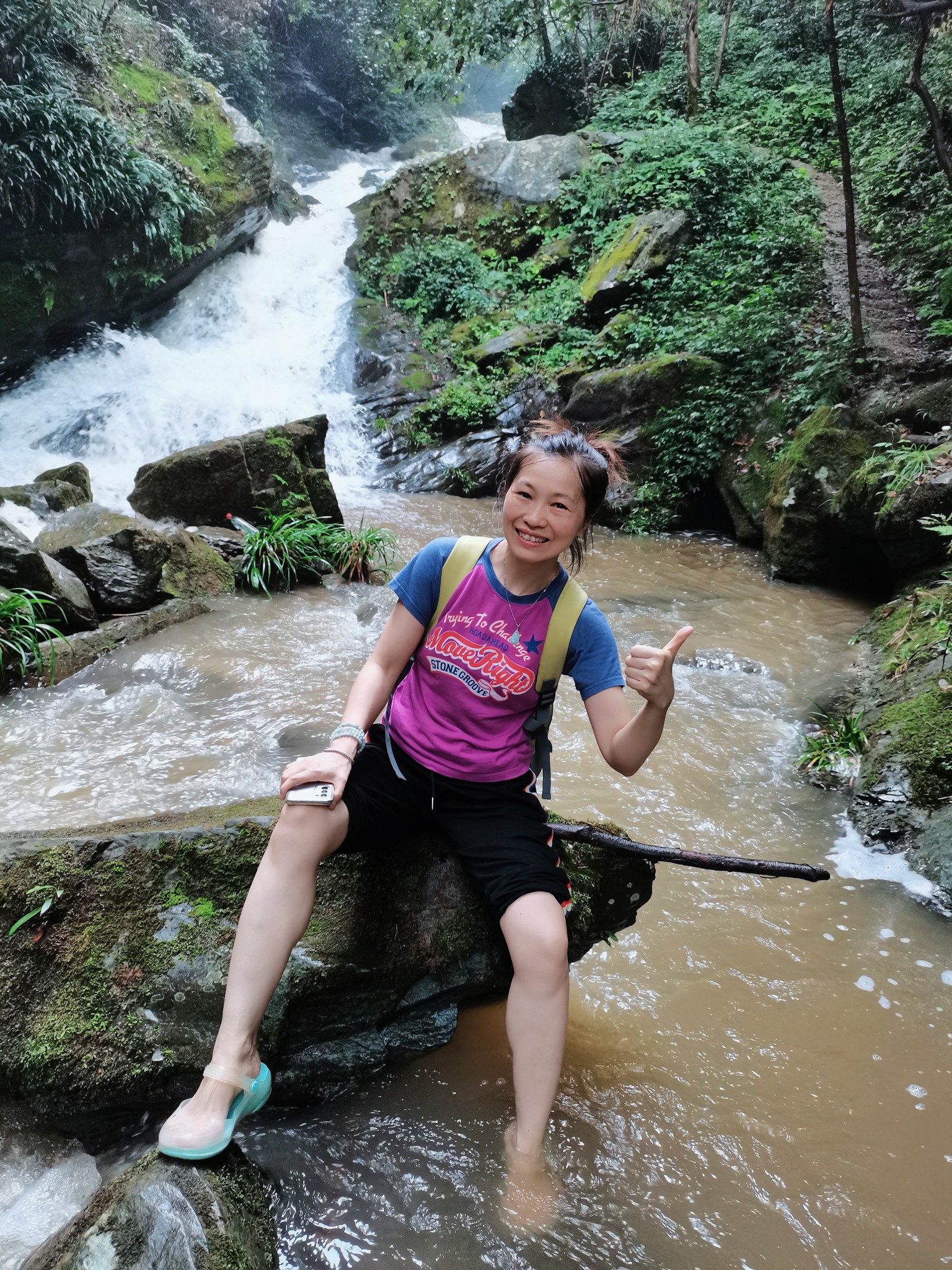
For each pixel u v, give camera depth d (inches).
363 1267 64.8
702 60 585.9
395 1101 81.0
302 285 500.7
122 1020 75.9
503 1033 90.6
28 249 389.4
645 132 518.0
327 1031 81.4
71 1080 73.6
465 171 530.9
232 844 85.0
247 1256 57.5
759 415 335.3
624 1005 100.7
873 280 387.9
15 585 188.2
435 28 514.0
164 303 470.6
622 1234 69.9
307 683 184.4
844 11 541.3
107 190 394.0
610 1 536.4
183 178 444.8
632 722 75.8
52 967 78.5
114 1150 75.2
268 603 227.0
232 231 486.0
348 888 84.7
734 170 454.3
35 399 390.0
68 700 172.6
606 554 308.7
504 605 77.9
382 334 468.1
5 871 82.4
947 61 451.5
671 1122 83.0
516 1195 70.6
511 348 430.6
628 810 144.7
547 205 511.2
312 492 269.7
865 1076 92.5
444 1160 74.5
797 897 125.3
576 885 91.0
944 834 133.2
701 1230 71.5
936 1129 85.8
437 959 84.9
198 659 190.2
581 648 79.4
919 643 192.1
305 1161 73.4
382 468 397.7
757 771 161.6
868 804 146.3
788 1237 71.8
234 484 255.8
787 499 277.1
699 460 343.3
